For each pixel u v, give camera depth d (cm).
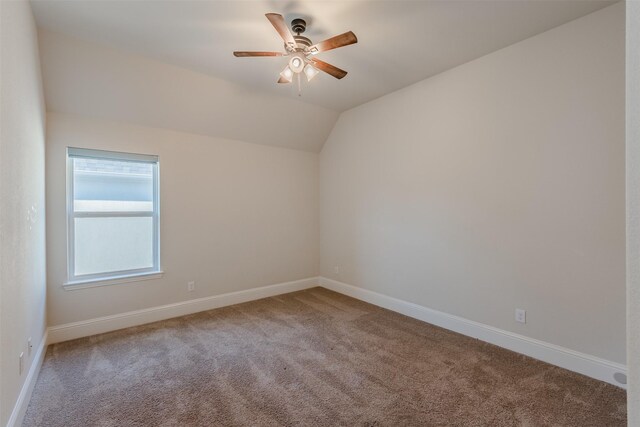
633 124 58
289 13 227
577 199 235
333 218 471
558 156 244
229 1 214
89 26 242
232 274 410
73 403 201
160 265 354
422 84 342
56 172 291
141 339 299
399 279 373
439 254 329
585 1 214
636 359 57
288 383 224
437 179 330
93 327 311
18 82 181
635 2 58
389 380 228
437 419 187
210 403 202
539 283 256
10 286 163
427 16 231
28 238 205
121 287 328
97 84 291
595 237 227
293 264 471
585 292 232
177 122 357
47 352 270
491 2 215
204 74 325
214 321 347
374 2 215
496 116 280
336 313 372
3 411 152
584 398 205
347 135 442
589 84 228
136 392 213
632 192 58
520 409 195
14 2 174
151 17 231
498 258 281
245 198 421
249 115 391
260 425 182
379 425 182
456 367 245
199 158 381
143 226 350
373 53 285
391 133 378
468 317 305
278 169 453
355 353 270
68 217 304
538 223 255
